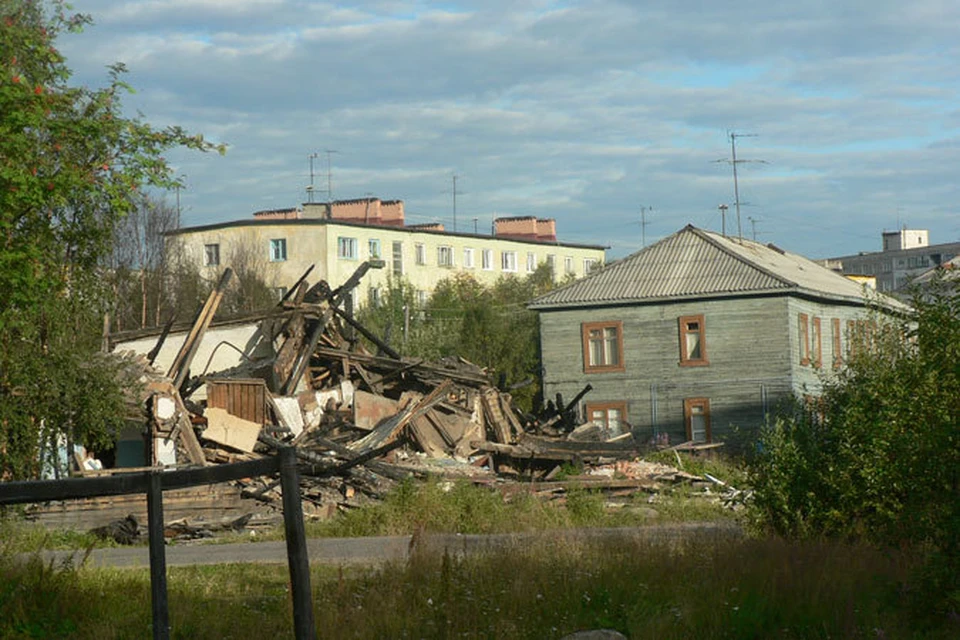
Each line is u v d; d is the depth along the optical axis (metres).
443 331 71.00
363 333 46.06
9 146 20.89
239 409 38.69
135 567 21.31
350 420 41.69
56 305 25.59
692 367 60.94
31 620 13.82
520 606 14.31
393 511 30.20
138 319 65.69
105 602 14.96
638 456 45.97
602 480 38.91
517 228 113.12
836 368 20.86
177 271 73.62
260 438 37.44
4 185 21.05
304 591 10.34
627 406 61.91
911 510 14.91
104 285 27.00
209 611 14.88
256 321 44.50
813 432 19.56
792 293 59.94
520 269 109.50
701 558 16.38
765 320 59.97
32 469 28.61
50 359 27.61
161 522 10.66
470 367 47.31
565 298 63.19
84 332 28.42
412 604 14.41
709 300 60.88
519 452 43.00
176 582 17.83
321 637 12.92
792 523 18.64
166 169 23.73
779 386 59.47
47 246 23.45
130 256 70.12
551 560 16.80
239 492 34.38
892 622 13.25
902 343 17.38
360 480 36.47
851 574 14.73
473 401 45.09
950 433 14.56
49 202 21.67
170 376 39.16
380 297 90.19
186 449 35.59
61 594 14.65
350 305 47.50
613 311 62.53
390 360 45.09
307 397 41.22
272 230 92.19
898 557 15.23
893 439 16.47
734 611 13.27
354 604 14.66
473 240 105.12
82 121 22.17
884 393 17.47
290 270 92.06
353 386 43.88
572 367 63.12
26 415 27.64
